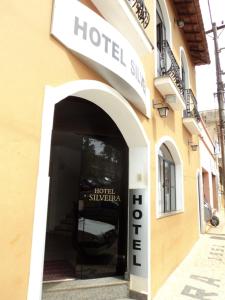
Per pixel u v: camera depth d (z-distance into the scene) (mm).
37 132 2445
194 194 10258
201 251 8586
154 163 5277
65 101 4699
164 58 6516
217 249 8859
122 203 4996
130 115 4277
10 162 2170
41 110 2510
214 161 19562
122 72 3621
